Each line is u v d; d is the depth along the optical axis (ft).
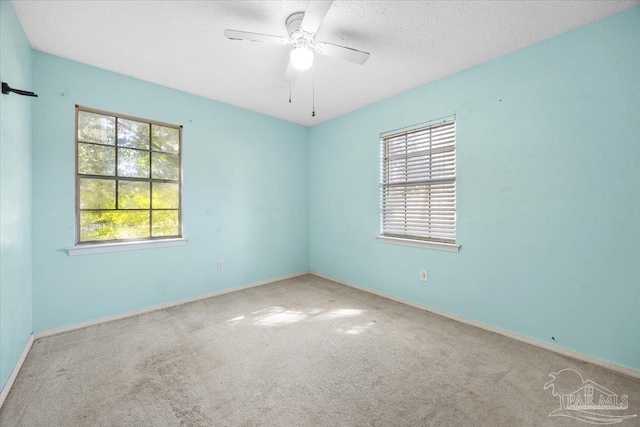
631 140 5.73
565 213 6.57
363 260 11.61
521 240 7.27
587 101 6.23
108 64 8.08
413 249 9.77
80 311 8.01
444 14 5.92
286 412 4.72
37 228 7.30
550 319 6.83
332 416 4.63
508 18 6.03
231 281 11.46
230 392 5.22
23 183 6.51
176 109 9.82
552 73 6.70
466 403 4.94
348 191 12.25
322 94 10.23
